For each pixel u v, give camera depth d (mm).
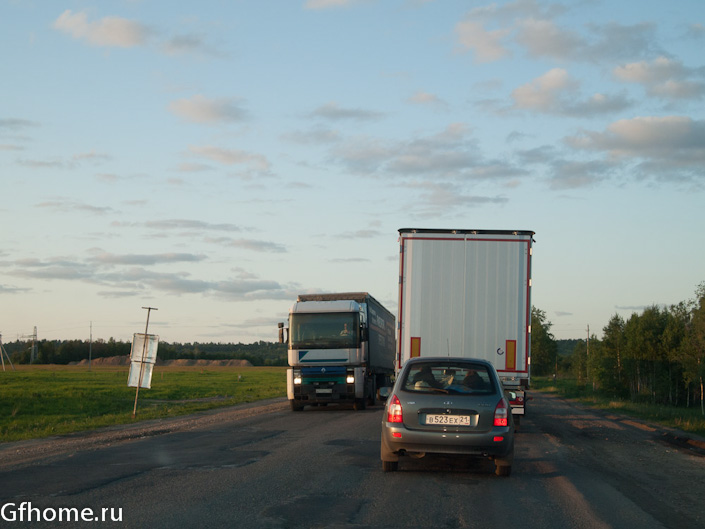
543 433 16688
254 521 6219
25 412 25859
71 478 8492
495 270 14758
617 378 69125
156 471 9125
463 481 8867
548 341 107688
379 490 8023
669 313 66812
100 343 183875
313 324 24047
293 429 15906
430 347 14695
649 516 7020
